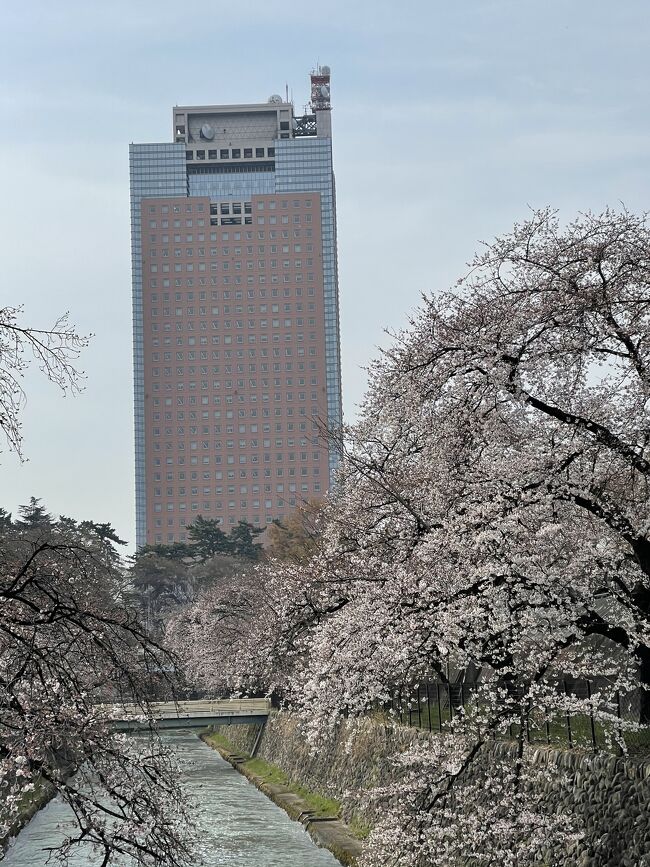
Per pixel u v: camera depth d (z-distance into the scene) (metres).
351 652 25.22
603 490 23.89
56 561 23.16
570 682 28.20
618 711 24.00
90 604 22.88
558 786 24.95
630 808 21.59
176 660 25.89
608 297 22.75
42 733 19.61
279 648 36.66
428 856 25.17
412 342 24.62
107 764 21.08
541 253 24.06
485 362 23.23
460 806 26.31
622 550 25.39
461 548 22.53
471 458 24.62
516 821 23.02
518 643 23.19
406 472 28.25
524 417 24.95
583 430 23.70
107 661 23.53
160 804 21.66
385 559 26.70
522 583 22.31
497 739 28.38
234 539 169.00
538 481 23.31
